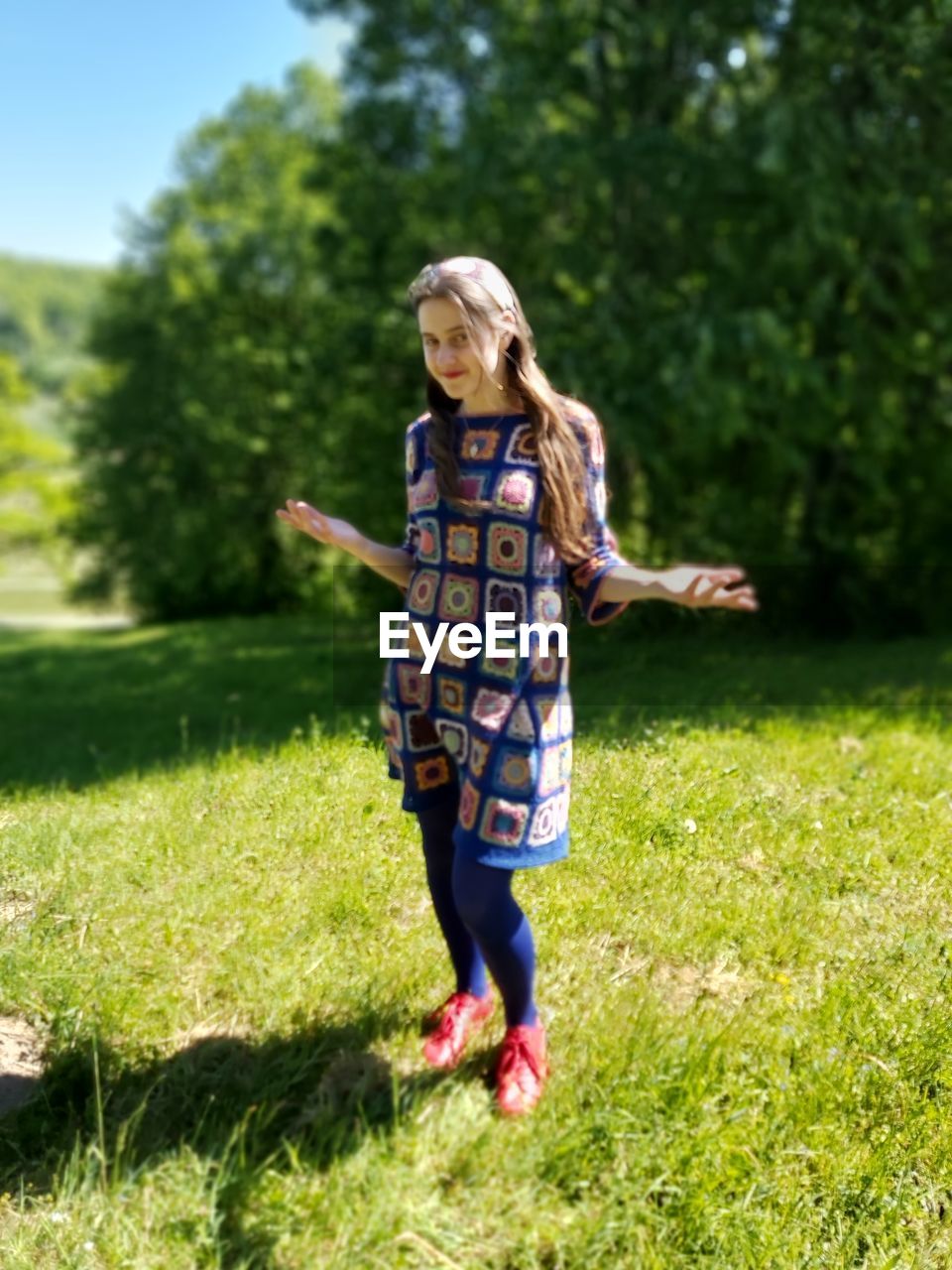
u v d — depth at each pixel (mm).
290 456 27312
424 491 2719
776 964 3545
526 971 2773
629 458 14414
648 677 8250
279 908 3613
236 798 4512
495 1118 2721
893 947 3672
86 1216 2531
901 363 14242
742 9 13586
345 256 19797
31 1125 2797
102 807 4719
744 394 12672
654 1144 2734
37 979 3205
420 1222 2477
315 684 11250
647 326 13688
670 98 15133
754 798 4559
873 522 15500
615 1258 2531
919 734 6539
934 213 12961
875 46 11703
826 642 12227
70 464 33406
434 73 17688
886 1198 2885
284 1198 2512
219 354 26750
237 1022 3076
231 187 29453
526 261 16453
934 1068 3193
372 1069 2855
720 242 14641
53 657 16703
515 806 2631
